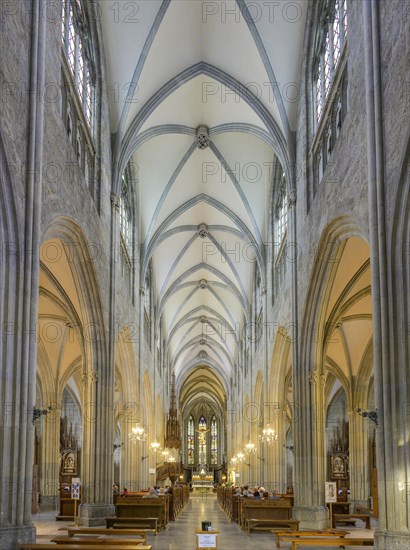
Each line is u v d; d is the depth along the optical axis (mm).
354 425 30734
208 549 11039
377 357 11828
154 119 25203
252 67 22328
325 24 19188
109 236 22297
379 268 11984
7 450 11180
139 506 21000
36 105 12555
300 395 20812
